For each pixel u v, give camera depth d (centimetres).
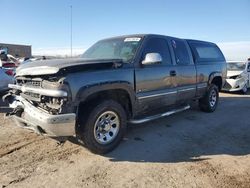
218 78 783
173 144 506
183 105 654
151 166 411
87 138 426
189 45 668
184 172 393
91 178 371
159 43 562
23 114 447
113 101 451
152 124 630
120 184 357
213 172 396
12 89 485
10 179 362
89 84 410
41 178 367
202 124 645
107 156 443
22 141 492
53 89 390
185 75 619
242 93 1223
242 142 529
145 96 509
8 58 1509
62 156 437
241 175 389
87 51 602
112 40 578
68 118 389
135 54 500
